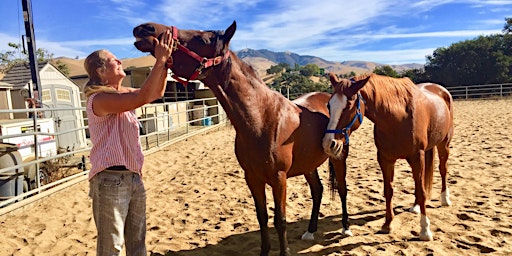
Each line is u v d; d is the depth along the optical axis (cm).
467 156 703
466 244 330
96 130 206
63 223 442
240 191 551
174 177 670
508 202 430
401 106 331
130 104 193
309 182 371
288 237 371
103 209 205
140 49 216
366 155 780
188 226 420
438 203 446
